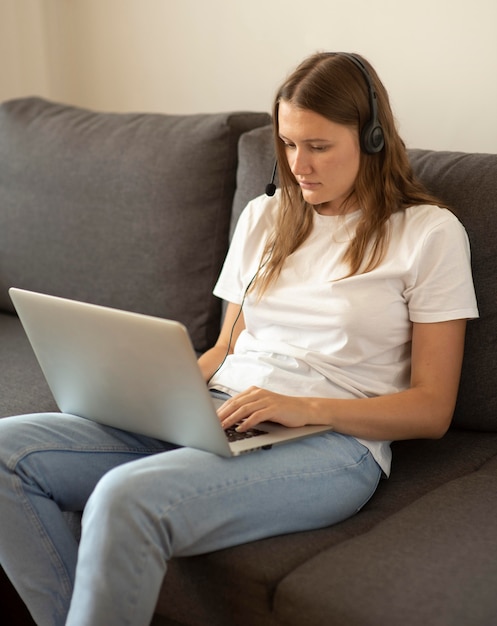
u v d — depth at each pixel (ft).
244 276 5.38
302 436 4.44
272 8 7.41
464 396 5.29
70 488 4.68
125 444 4.87
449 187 5.28
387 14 6.73
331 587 3.75
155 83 8.46
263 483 4.26
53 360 4.66
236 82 7.86
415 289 4.77
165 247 6.58
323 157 4.75
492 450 5.19
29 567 4.50
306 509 4.39
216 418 4.09
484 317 5.16
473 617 3.52
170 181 6.54
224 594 4.14
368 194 4.91
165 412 4.31
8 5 8.62
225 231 6.50
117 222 6.82
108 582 3.89
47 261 7.25
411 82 6.73
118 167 6.81
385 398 4.66
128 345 4.13
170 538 4.03
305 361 4.87
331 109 4.66
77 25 8.87
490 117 6.41
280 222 5.19
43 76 9.03
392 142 4.96
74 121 7.32
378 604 3.60
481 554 3.92
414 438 4.88
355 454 4.63
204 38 7.97
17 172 7.42
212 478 4.16
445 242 4.75
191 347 3.91
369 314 4.77
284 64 7.48
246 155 6.18
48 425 4.74
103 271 6.92
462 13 6.37
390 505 4.66
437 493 4.56
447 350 4.76
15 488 4.45
